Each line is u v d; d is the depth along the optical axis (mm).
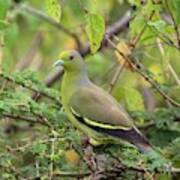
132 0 13281
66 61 13680
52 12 13328
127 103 14609
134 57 14461
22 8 19031
